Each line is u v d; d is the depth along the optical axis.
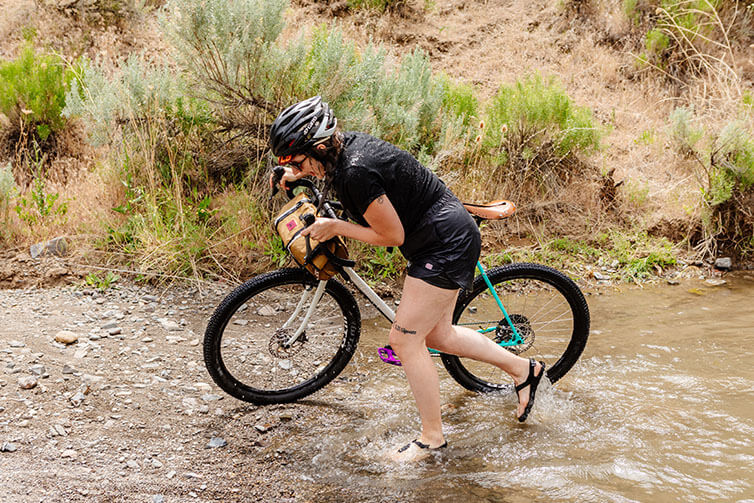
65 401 3.53
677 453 3.25
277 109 5.80
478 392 3.95
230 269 5.38
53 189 6.07
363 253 5.52
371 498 2.96
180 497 2.91
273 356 3.76
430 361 3.22
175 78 6.11
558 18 9.26
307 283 3.65
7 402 3.45
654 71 8.59
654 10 8.95
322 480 3.09
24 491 2.79
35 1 7.99
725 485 3.00
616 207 6.46
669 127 7.21
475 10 9.54
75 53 7.53
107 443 3.24
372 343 4.53
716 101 7.95
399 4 9.09
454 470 3.16
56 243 5.33
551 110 6.56
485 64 8.59
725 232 6.15
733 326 4.77
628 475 3.08
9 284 4.96
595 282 5.67
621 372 4.12
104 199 5.81
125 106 5.72
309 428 3.53
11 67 6.59
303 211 3.43
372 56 5.97
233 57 5.61
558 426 3.53
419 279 3.06
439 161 5.87
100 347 4.14
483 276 3.76
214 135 6.12
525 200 6.45
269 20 5.68
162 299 4.94
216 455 3.25
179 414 3.56
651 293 5.46
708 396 3.81
